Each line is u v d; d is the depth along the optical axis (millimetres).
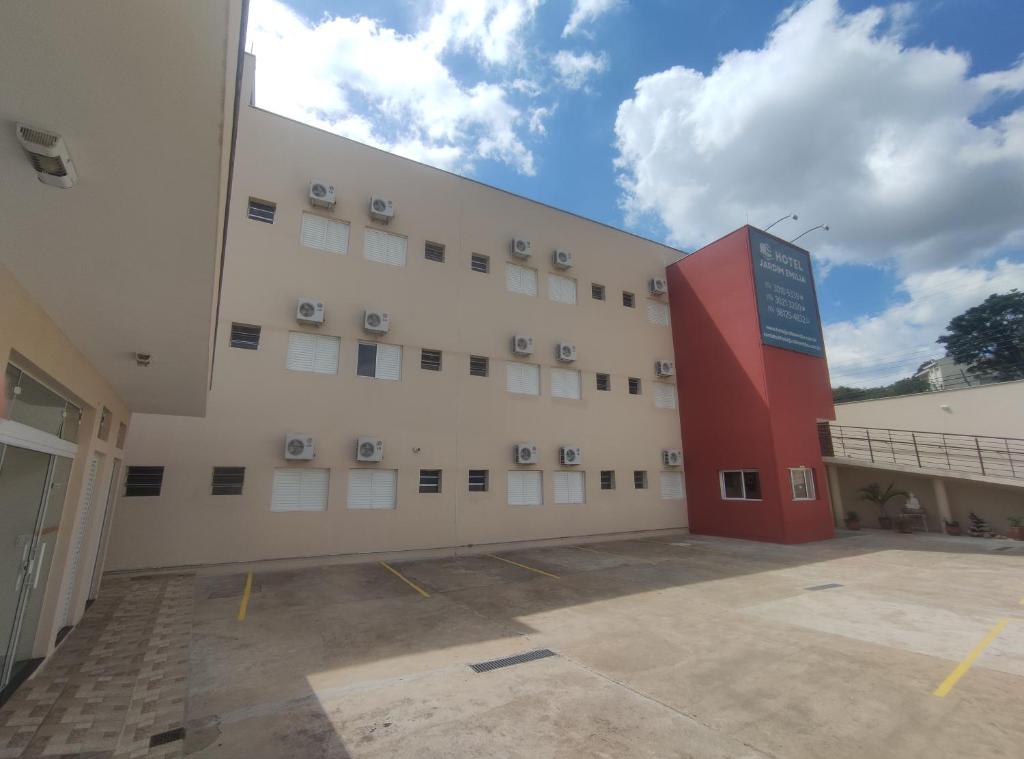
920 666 5695
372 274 13883
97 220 3094
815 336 19312
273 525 11492
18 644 5199
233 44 2174
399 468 13336
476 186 16438
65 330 4988
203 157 2559
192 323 4848
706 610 8164
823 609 8219
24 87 2109
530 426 16016
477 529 14266
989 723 4359
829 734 4191
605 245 19453
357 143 14289
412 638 6754
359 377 13188
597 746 4008
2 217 3045
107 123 2318
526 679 5359
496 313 16062
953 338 45219
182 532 10594
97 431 6723
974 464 18031
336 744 4043
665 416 19453
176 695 4945
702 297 19438
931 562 12547
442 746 4012
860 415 21578
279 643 6512
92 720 4422
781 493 16062
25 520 4957
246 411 11633
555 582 10312
